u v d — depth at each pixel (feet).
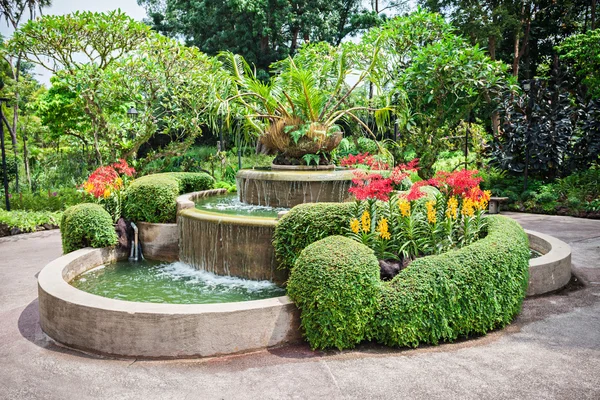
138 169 43.37
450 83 38.37
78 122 47.16
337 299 11.15
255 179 22.90
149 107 42.19
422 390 9.37
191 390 9.62
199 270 18.80
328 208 15.07
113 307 11.49
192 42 80.59
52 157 53.01
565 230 27.78
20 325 14.11
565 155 40.01
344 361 10.87
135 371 10.59
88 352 11.78
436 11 73.26
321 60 37.14
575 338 11.99
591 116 38.50
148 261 20.70
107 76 37.35
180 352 11.14
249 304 11.76
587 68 48.47
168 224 20.70
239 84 27.61
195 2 74.59
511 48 80.23
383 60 29.40
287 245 15.31
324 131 24.25
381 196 14.37
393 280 12.04
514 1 69.82
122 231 21.09
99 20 37.60
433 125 39.75
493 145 41.68
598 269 18.83
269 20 72.38
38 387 9.92
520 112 39.34
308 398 9.16
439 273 11.84
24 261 23.27
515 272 13.34
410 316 11.48
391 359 10.94
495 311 12.51
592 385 9.43
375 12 78.33
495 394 9.14
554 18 79.10
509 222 16.61
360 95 35.06
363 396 9.18
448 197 15.78
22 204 36.78
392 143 41.39
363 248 12.23
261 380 9.99
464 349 11.48
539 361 10.64
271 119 25.18
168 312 11.13
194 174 30.68
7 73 61.05
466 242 15.07
